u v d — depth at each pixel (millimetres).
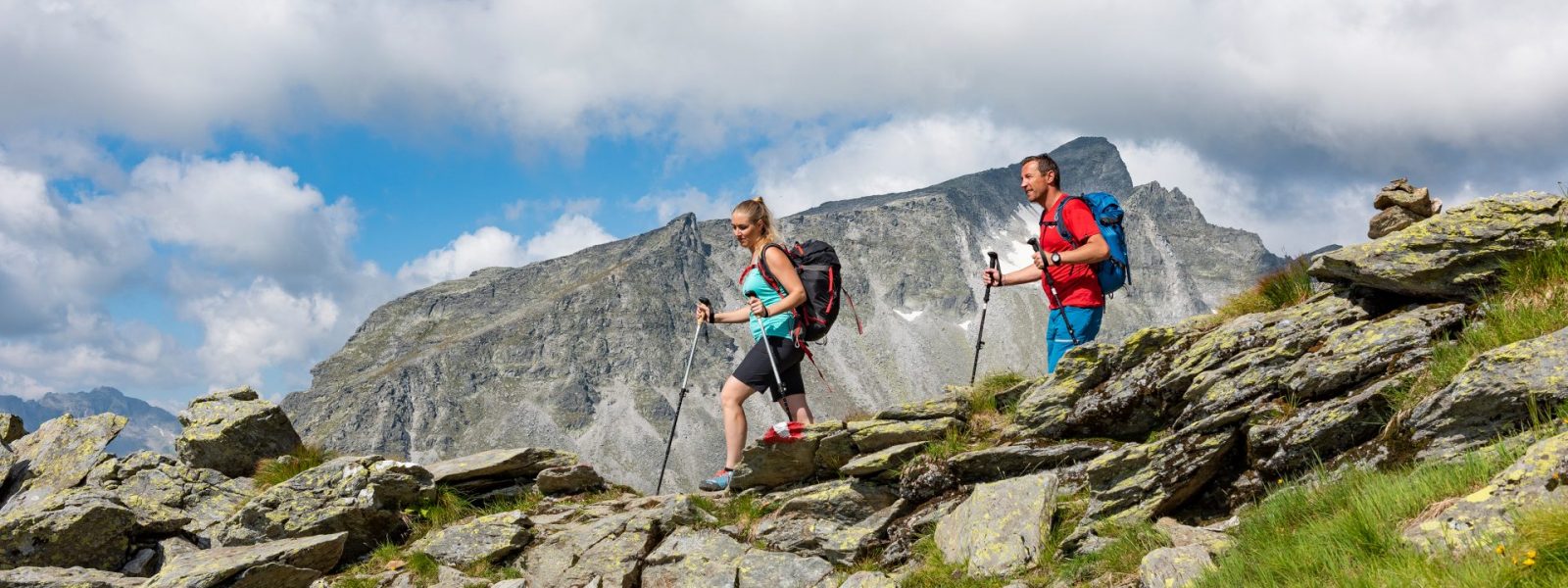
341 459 13172
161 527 12508
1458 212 9258
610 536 11695
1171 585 7148
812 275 11547
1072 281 11484
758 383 12117
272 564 10938
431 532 12547
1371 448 7938
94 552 11898
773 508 11711
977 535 9352
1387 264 9180
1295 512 7480
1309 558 6461
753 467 12062
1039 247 11820
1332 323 9320
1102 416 10320
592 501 13539
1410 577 5613
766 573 10625
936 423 11289
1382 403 8148
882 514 10883
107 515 11984
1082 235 11172
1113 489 9266
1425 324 8680
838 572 10445
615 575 11000
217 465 14305
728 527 11570
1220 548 7555
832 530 10992
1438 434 7426
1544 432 6617
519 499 13805
